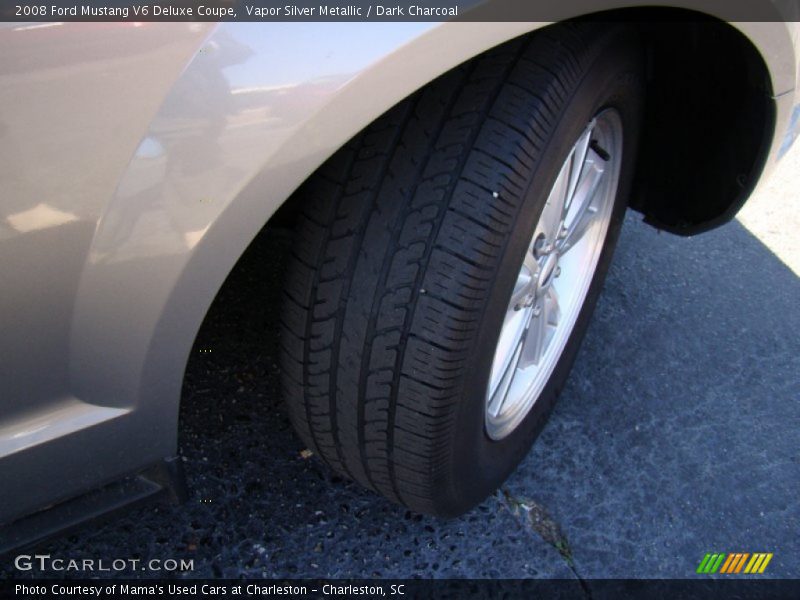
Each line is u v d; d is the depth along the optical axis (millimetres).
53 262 1117
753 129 1873
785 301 2867
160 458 1446
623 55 1599
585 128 1626
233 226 1159
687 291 2836
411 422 1508
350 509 1981
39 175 1048
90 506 1428
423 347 1413
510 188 1356
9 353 1165
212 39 1045
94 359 1240
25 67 983
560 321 2139
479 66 1369
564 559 1968
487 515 2027
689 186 2150
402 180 1359
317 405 1568
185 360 1298
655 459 2240
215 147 1094
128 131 1062
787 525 2125
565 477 2154
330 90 1094
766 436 2357
